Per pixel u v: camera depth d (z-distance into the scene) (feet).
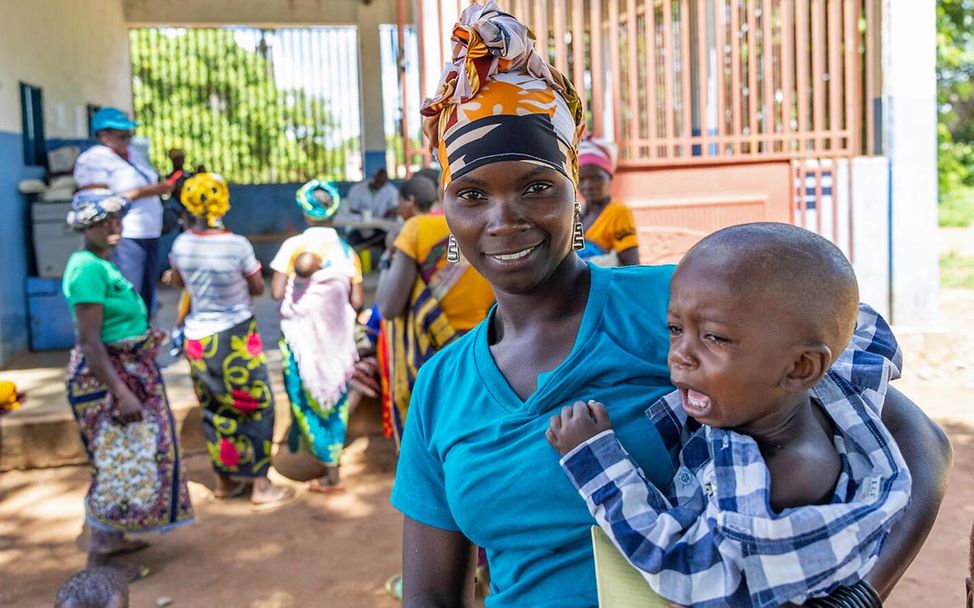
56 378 23.41
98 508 14.24
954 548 14.35
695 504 4.49
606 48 26.35
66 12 36.01
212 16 47.91
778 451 4.37
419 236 13.88
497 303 5.52
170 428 14.51
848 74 23.98
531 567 4.84
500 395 5.05
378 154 50.44
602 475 4.47
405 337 14.24
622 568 4.46
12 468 19.40
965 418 20.47
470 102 4.93
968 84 76.38
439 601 5.37
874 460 4.49
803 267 4.19
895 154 23.86
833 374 4.79
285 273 17.22
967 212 61.98
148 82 51.26
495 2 5.17
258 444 17.20
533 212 4.91
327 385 17.42
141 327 14.24
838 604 4.29
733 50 23.34
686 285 4.36
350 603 13.57
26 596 13.89
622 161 23.29
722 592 4.17
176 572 14.66
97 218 13.51
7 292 26.37
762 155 23.61
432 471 5.40
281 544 15.70
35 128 31.94
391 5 49.65
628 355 4.87
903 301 24.30
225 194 16.79
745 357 4.20
